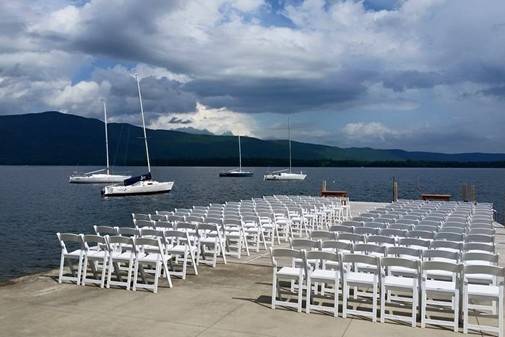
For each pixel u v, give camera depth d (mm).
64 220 35594
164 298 7996
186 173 181500
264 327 6637
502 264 11273
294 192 71375
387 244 9148
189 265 10641
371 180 115062
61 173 170500
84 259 9430
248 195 65688
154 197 61906
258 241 12484
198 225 10523
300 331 6500
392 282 7070
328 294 8352
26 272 15742
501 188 77875
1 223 32625
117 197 60844
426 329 6645
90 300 7852
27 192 70062
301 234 15820
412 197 57656
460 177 137500
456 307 6586
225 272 9992
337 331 6520
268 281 9227
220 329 6543
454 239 9312
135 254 8562
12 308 7414
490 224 11922
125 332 6402
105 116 94062
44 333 6348
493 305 7352
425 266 6680
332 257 7160
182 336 6273
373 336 6348
